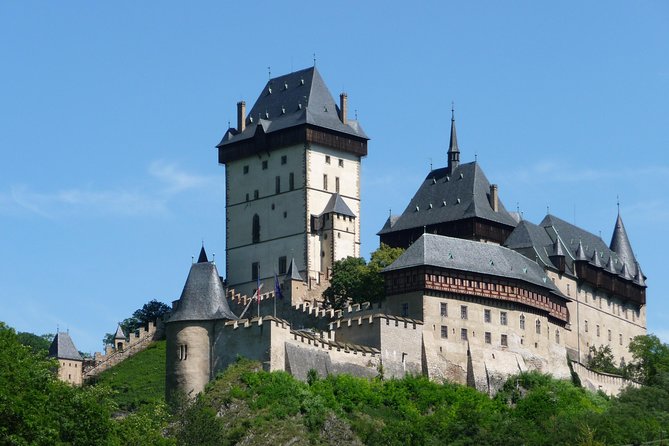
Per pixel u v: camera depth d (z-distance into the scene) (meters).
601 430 193.38
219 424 187.00
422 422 194.75
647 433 194.62
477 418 196.25
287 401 191.38
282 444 184.88
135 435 157.88
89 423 149.50
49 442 141.00
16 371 143.25
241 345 198.38
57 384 151.12
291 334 198.12
